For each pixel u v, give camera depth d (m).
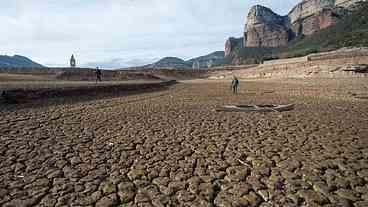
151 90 29.72
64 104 15.77
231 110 13.84
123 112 13.32
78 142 7.68
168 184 5.02
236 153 6.72
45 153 6.67
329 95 22.00
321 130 9.09
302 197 4.48
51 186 4.89
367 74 40.50
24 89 16.50
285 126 9.87
